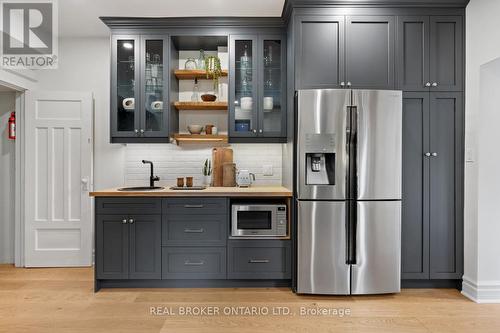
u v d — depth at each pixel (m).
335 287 2.73
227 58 3.54
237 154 3.66
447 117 2.87
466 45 2.85
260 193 2.91
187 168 3.68
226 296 2.78
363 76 2.84
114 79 3.26
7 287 2.98
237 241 2.93
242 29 3.24
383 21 2.85
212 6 3.11
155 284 2.97
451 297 2.76
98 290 2.90
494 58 2.54
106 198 2.92
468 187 2.81
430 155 2.85
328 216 2.72
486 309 2.53
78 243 3.60
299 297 2.76
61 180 3.59
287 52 3.19
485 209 2.69
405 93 2.85
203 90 3.68
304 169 2.73
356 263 2.72
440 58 2.87
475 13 2.74
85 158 3.60
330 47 2.84
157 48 3.30
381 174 2.73
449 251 2.86
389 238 2.74
